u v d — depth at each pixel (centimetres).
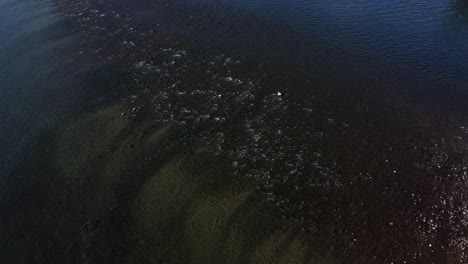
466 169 2039
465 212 1838
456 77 2688
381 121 2353
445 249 1700
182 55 2981
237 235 1766
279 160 2109
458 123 2327
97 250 1716
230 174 2039
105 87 2678
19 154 2200
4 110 2516
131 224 1814
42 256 1705
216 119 2377
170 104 2500
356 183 1984
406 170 2045
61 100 2577
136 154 2161
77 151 2197
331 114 2406
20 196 1966
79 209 1888
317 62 2864
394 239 1739
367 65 2827
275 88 2614
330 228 1786
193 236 1762
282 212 1855
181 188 1972
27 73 2848
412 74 2730
